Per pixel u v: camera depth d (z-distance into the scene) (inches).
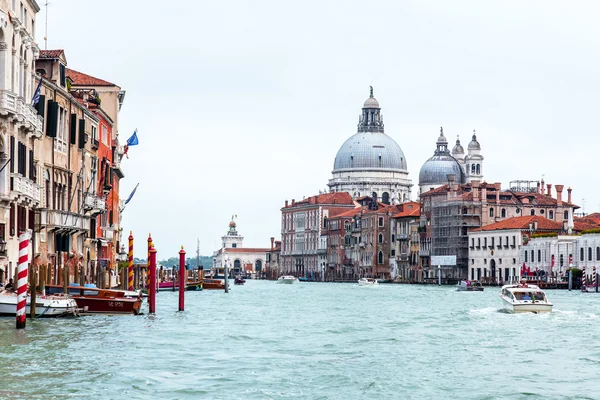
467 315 4325.8
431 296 7249.0
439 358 2603.3
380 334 3253.0
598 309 4879.4
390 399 1995.6
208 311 4495.6
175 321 3558.1
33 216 3462.1
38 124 3408.0
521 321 3914.9
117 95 5438.0
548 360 2586.1
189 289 7741.1
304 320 3937.0
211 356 2527.1
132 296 3602.4
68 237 3988.7
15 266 3221.0
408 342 2997.0
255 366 2364.7
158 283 7347.4
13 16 3115.2
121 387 2006.6
